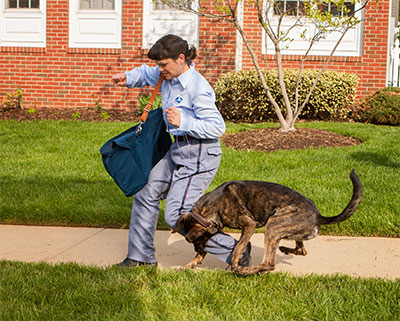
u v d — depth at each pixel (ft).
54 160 26.17
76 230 17.04
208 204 11.90
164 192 13.17
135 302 10.77
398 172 22.43
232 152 27.12
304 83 36.50
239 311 10.36
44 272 12.41
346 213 11.09
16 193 20.22
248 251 12.27
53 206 18.45
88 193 20.16
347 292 11.04
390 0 40.37
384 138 29.45
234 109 38.19
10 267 12.72
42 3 43.62
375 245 15.15
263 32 42.06
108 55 42.91
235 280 11.89
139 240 13.12
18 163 25.50
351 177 11.14
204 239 12.16
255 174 22.62
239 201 11.80
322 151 26.86
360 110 38.40
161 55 11.69
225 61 41.45
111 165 12.56
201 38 41.47
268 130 31.63
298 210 11.34
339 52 41.73
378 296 10.87
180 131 12.00
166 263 13.91
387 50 40.93
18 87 43.78
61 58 43.50
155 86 13.85
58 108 43.55
